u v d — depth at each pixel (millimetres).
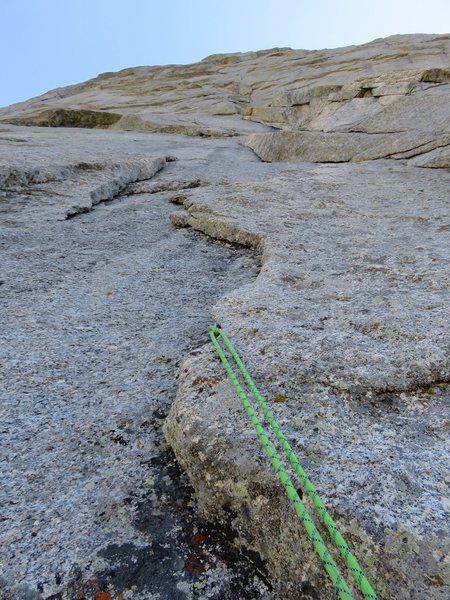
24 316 4281
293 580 1913
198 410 2598
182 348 3807
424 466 2109
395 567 1700
